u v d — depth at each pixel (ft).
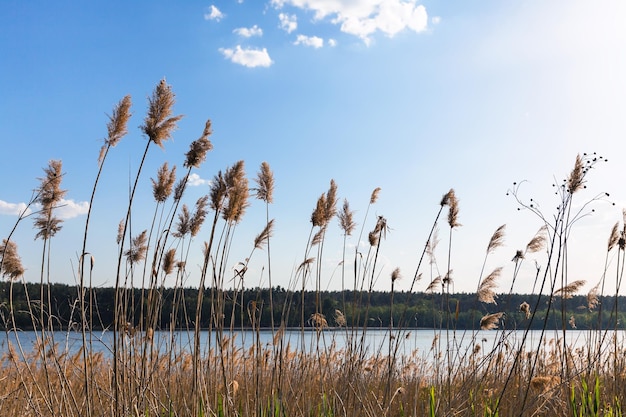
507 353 23.49
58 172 21.02
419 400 25.07
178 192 21.90
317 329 24.99
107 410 19.97
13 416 22.21
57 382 22.24
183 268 24.20
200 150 20.57
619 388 24.00
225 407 20.56
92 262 18.49
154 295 21.34
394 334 25.34
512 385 23.39
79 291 18.75
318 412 22.20
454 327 24.54
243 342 23.47
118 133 19.30
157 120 18.97
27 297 20.10
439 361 25.93
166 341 22.74
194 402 19.89
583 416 22.16
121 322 19.22
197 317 20.40
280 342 22.16
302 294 25.48
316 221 26.37
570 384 23.48
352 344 24.08
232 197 21.94
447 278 26.66
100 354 24.84
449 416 21.52
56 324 20.38
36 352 22.36
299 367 25.36
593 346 25.89
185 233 25.40
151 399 20.29
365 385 23.68
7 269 20.72
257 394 20.71
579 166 18.93
